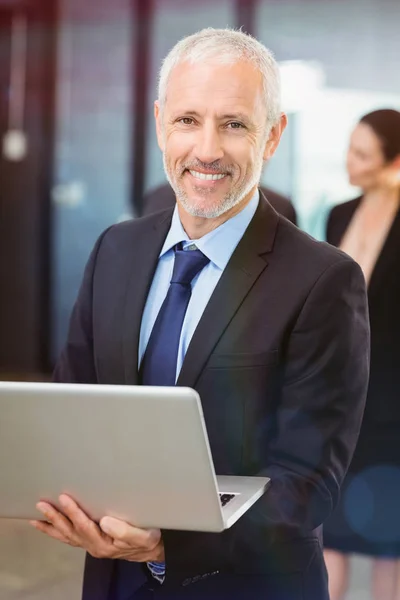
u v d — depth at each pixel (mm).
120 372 1863
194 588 1749
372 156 3201
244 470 1747
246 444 1741
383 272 3119
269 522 1658
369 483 3131
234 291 1780
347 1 6863
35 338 8047
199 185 1766
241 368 1740
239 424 1738
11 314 8078
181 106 1745
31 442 1503
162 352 1820
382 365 3094
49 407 1464
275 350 1740
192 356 1758
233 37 1764
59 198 7883
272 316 1754
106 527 1535
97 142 7742
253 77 1749
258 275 1791
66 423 1470
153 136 7605
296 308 1745
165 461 1454
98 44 7660
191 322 1824
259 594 1740
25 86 7832
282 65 7066
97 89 7691
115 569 1844
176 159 1775
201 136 1736
